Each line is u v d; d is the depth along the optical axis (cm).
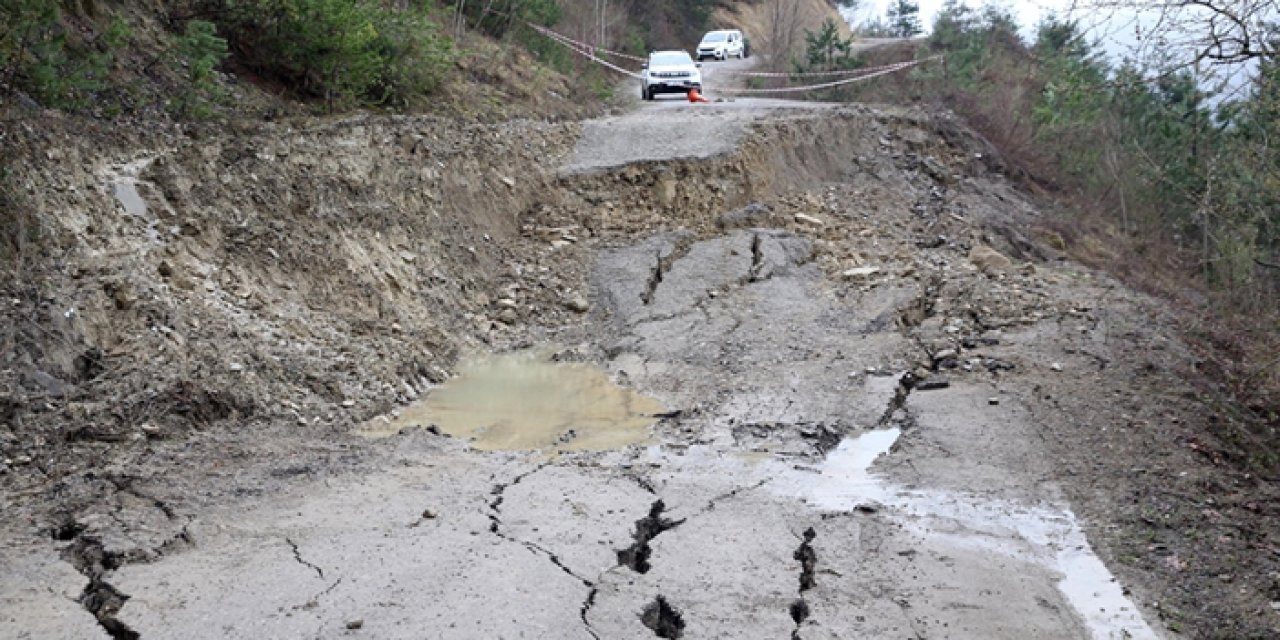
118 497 569
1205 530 601
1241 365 956
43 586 468
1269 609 506
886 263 1269
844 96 2531
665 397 862
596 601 476
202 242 871
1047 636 471
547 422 797
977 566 541
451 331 1026
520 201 1315
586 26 2594
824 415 798
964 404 822
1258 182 977
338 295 948
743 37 3831
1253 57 737
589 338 1048
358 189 1067
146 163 879
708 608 477
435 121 1302
